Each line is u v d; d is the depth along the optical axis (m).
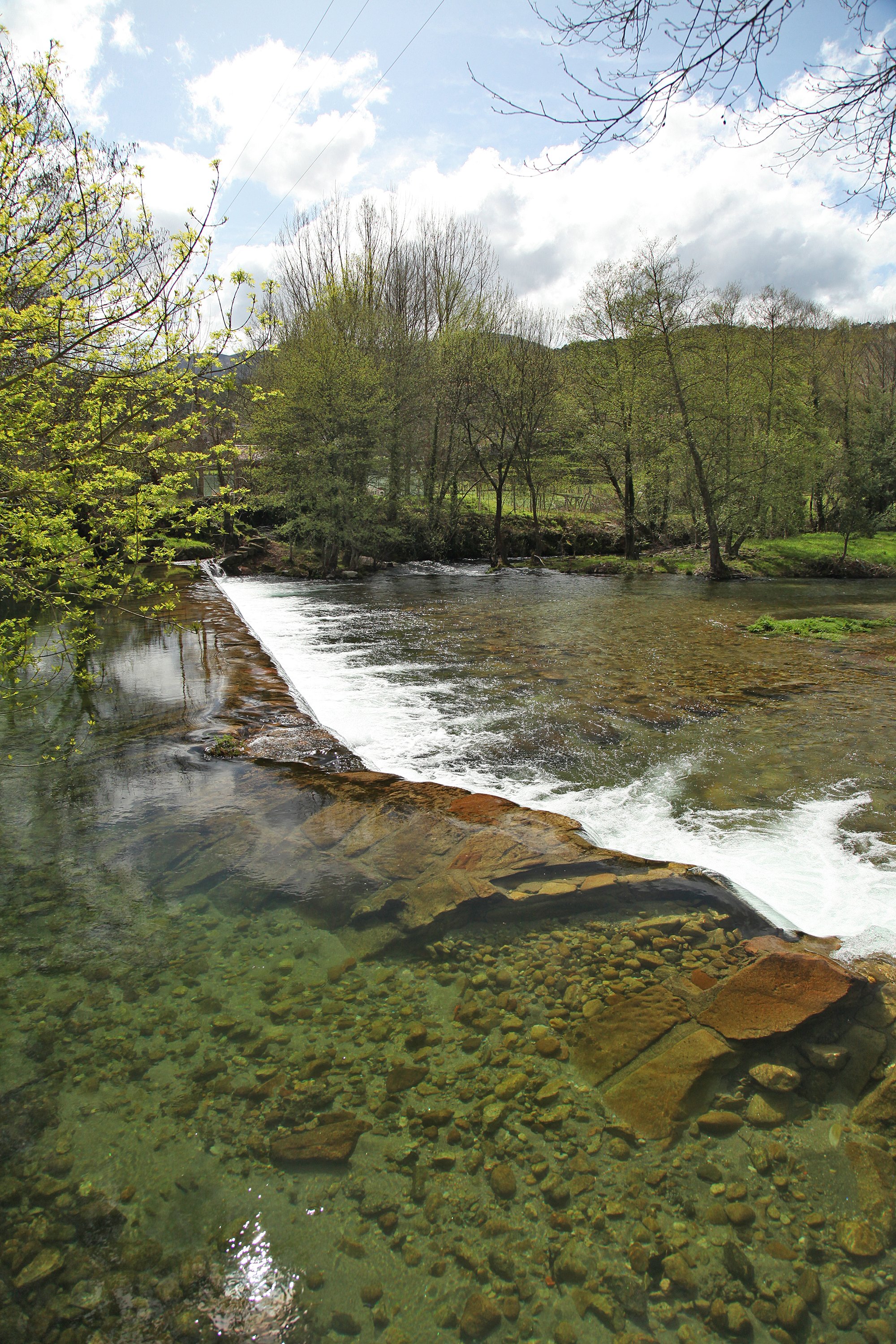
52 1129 2.33
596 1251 1.95
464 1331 1.75
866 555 29.00
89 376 4.61
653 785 5.46
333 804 4.91
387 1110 2.42
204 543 24.66
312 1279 1.87
